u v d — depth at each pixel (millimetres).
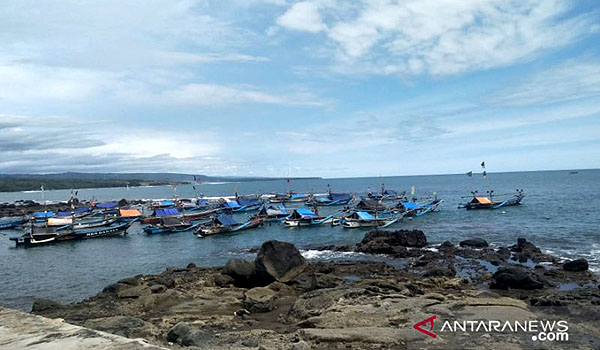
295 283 29438
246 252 48281
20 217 105938
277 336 16656
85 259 47531
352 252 44625
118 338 6703
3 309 8766
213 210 91062
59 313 24281
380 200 105750
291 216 70625
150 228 66000
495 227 56875
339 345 15211
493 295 23562
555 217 62906
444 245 43688
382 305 20125
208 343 15336
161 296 26094
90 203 125312
